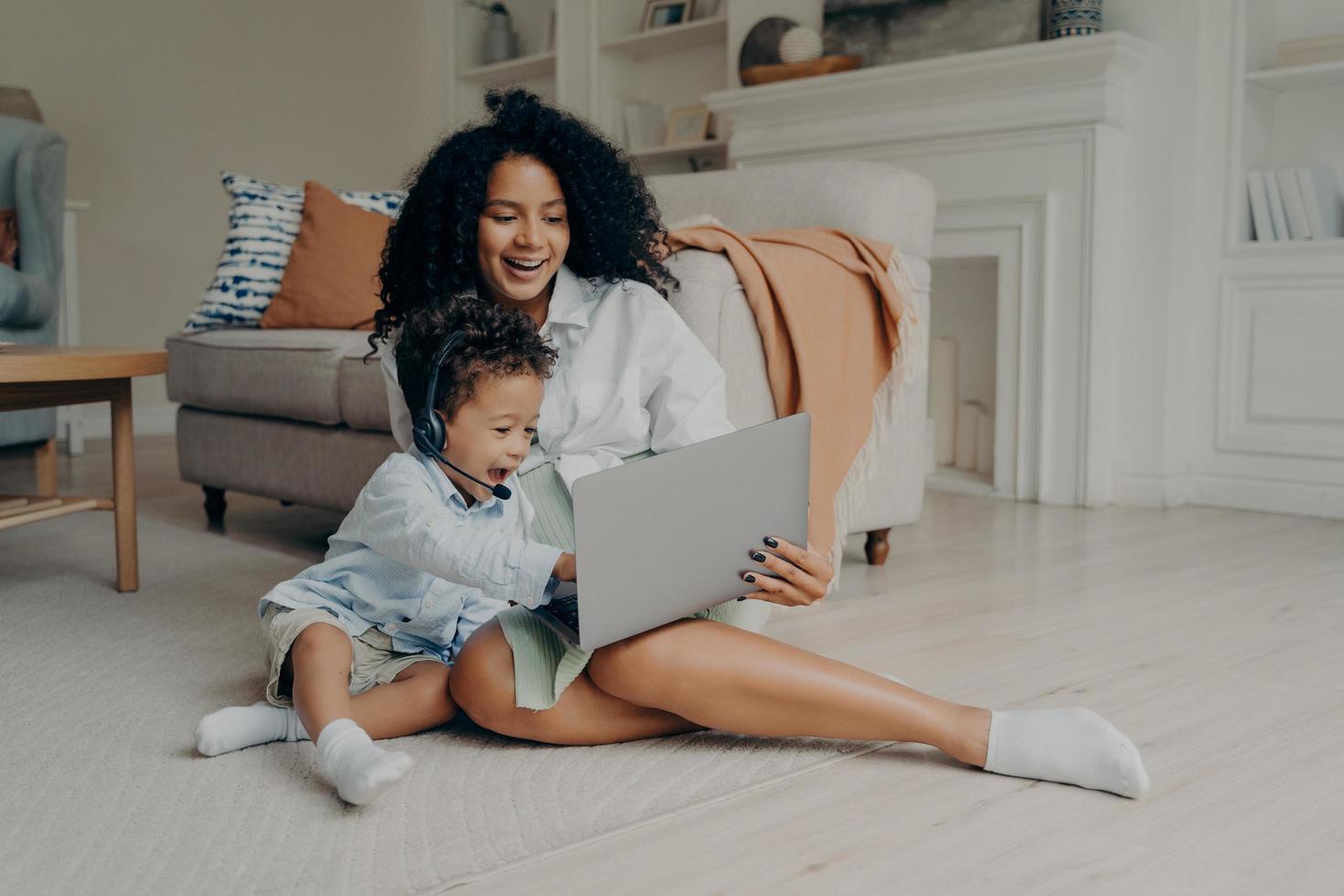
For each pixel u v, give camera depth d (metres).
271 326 2.93
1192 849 1.04
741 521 1.21
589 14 4.74
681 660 1.20
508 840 1.05
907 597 2.07
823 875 0.98
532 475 1.40
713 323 1.88
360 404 2.36
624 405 1.40
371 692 1.29
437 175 1.42
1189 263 3.08
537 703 1.24
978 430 3.65
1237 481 3.11
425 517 1.20
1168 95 3.07
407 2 5.62
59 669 1.63
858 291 2.08
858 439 2.05
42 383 1.99
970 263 3.59
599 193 1.46
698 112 4.47
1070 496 3.19
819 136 3.68
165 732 1.36
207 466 2.89
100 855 1.02
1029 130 3.18
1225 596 2.08
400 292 1.51
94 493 3.35
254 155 5.15
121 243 4.79
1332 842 1.05
